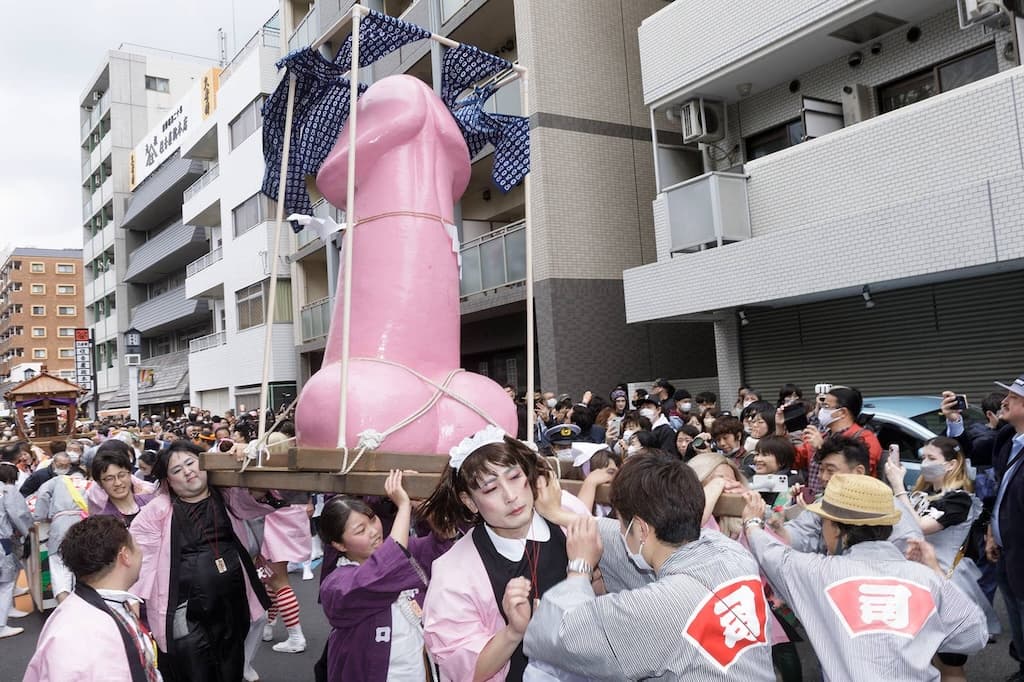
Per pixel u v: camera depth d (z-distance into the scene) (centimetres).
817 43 989
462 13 1452
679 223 1088
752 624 207
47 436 1684
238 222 2456
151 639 294
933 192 812
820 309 1058
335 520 319
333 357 410
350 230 354
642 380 1342
